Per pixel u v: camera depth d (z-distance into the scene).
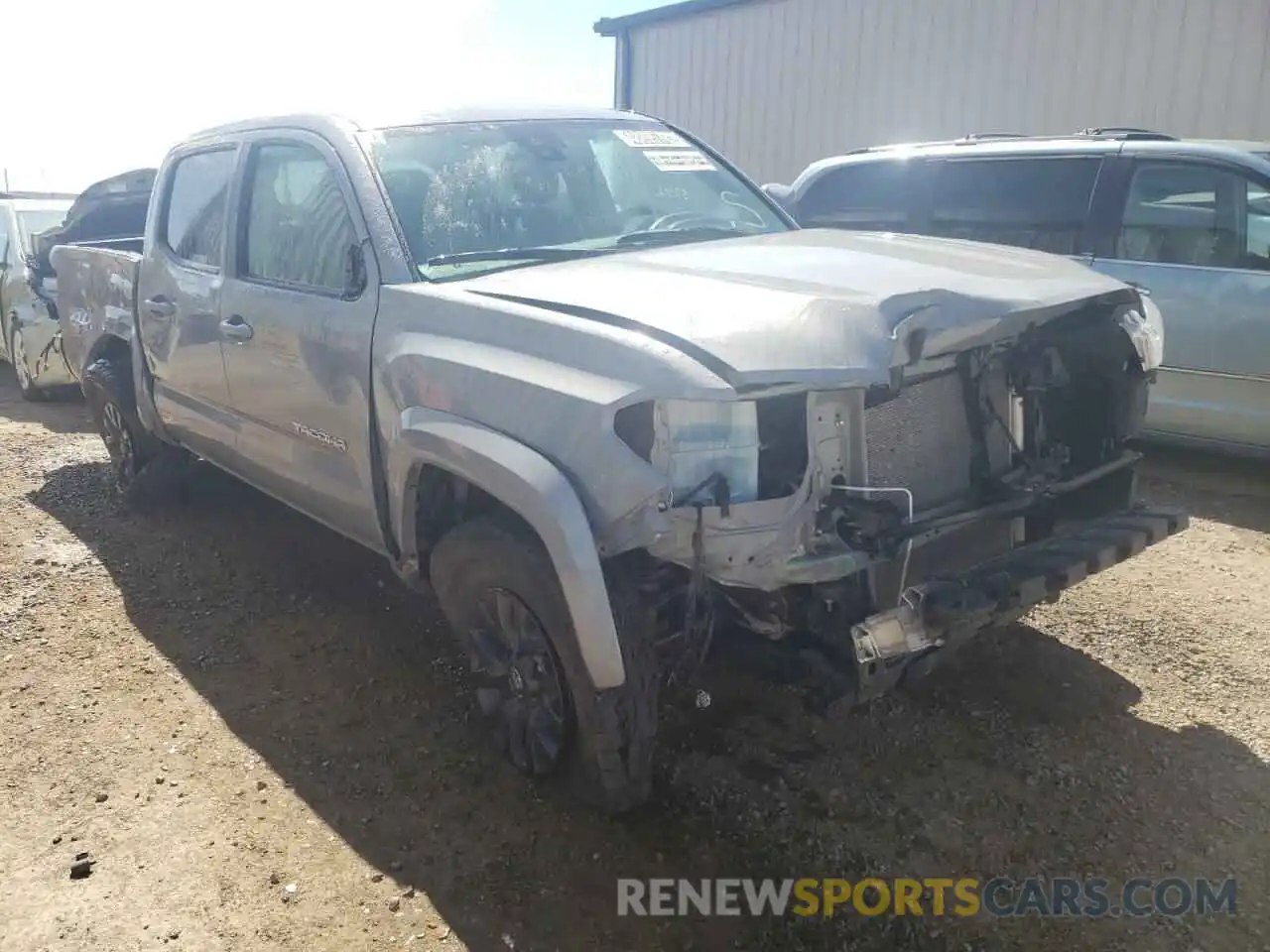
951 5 11.17
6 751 3.56
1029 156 6.81
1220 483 6.20
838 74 12.34
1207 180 6.04
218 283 4.50
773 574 2.67
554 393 2.79
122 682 4.01
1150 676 3.87
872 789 3.25
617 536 2.66
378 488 3.62
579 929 2.71
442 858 2.99
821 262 3.37
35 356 8.62
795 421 2.75
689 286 3.10
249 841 3.08
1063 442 3.60
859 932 2.68
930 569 3.05
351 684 3.98
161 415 5.38
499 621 3.20
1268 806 3.13
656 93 14.62
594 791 3.00
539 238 3.92
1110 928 2.68
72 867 2.96
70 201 9.77
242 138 4.51
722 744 3.49
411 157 3.89
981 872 2.89
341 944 2.68
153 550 5.31
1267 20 9.11
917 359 2.77
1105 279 3.50
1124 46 9.99
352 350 3.60
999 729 3.55
